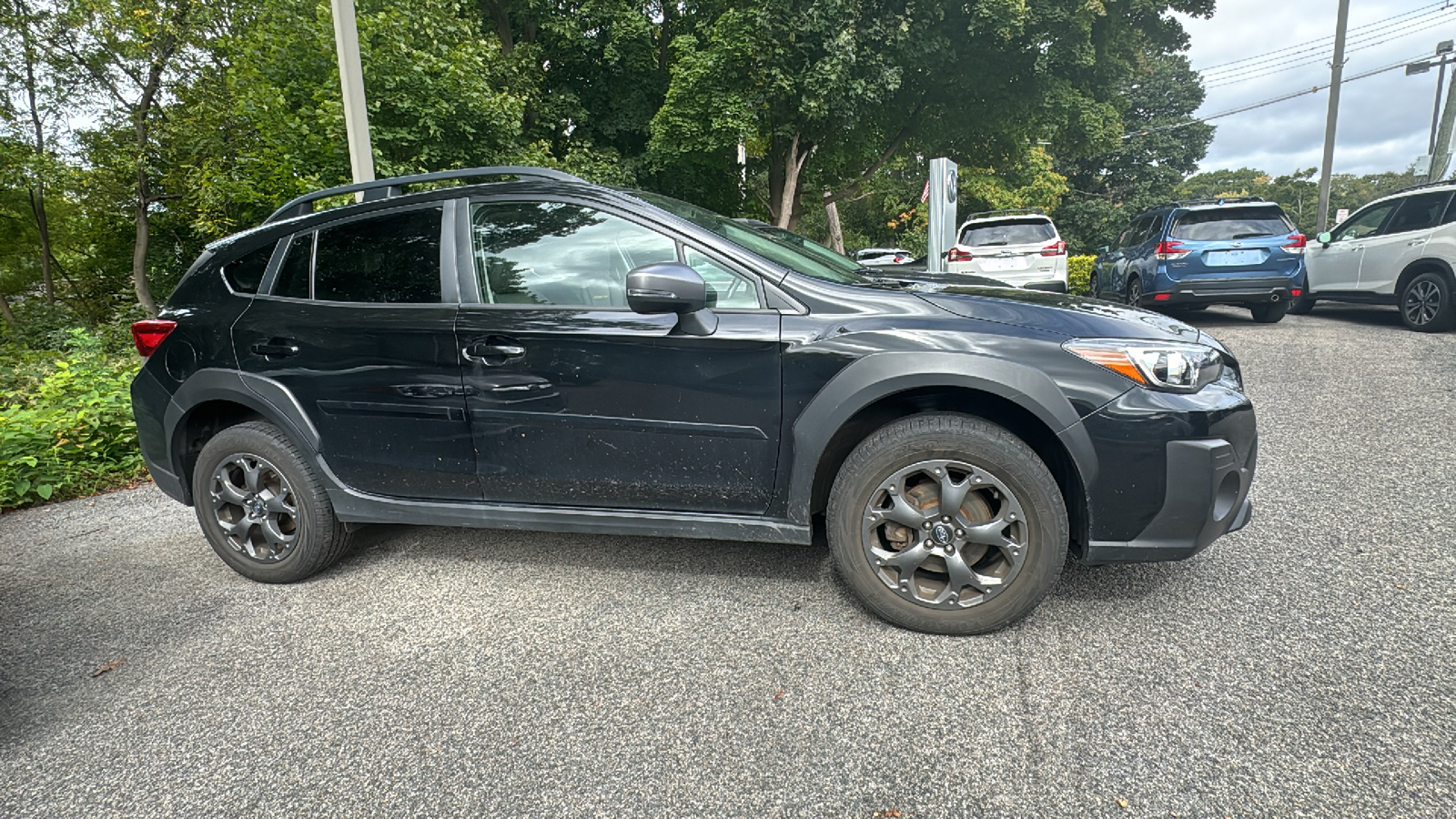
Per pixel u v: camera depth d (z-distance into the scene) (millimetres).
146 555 3467
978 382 2225
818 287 2451
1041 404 2199
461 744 1949
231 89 10508
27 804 1789
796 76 13594
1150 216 10461
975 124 16953
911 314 2369
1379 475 3742
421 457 2752
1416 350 7148
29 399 6199
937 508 2338
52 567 3381
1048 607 2539
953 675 2166
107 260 16719
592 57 16266
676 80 14109
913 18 13375
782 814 1656
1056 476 2398
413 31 10633
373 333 2723
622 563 3068
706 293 2424
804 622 2516
